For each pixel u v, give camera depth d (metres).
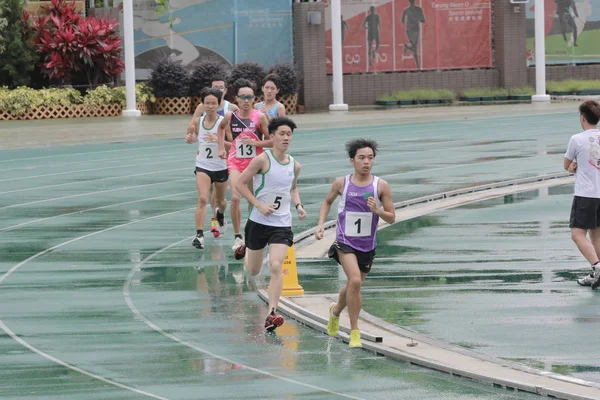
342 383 21.28
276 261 26.31
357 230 24.44
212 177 38.16
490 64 117.94
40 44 98.44
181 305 29.02
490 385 21.03
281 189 26.83
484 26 117.06
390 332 25.33
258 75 100.38
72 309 28.50
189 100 102.06
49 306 28.88
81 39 97.69
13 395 20.59
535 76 117.69
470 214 44.94
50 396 20.52
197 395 20.52
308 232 40.41
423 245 37.81
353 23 112.44
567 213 44.47
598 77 121.44
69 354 23.83
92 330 26.14
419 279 31.83
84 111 96.69
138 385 21.27
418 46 114.81
